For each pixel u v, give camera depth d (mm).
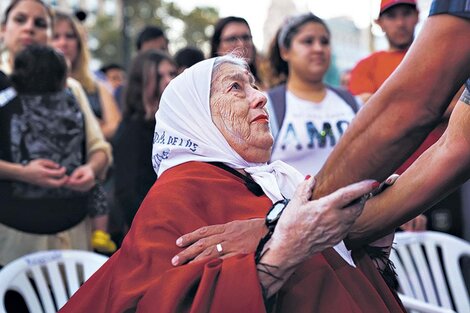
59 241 3172
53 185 3096
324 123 3391
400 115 1590
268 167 2041
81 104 3471
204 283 1663
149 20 26672
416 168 1857
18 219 3076
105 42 26953
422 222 3498
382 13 3834
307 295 1807
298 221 1643
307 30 3469
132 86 3754
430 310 2893
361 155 1654
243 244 1757
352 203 1614
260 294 1644
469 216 4230
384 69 3826
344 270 1921
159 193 1889
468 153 1777
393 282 2082
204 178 1943
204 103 2016
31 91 3148
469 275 3887
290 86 3496
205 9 27156
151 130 3709
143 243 1803
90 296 1921
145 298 1703
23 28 3598
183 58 4305
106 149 3457
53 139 3174
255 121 2020
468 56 1503
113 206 3932
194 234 1778
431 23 1534
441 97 1552
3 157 3104
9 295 2953
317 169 3346
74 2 29750
